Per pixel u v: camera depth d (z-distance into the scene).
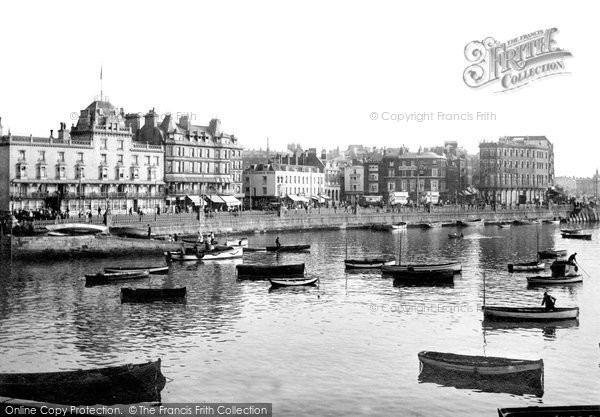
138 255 95.69
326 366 42.41
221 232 129.00
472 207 191.12
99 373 36.19
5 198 117.06
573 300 63.25
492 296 65.50
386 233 147.88
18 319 55.06
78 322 54.06
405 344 47.44
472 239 133.88
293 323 53.84
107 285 71.38
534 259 97.44
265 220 140.00
